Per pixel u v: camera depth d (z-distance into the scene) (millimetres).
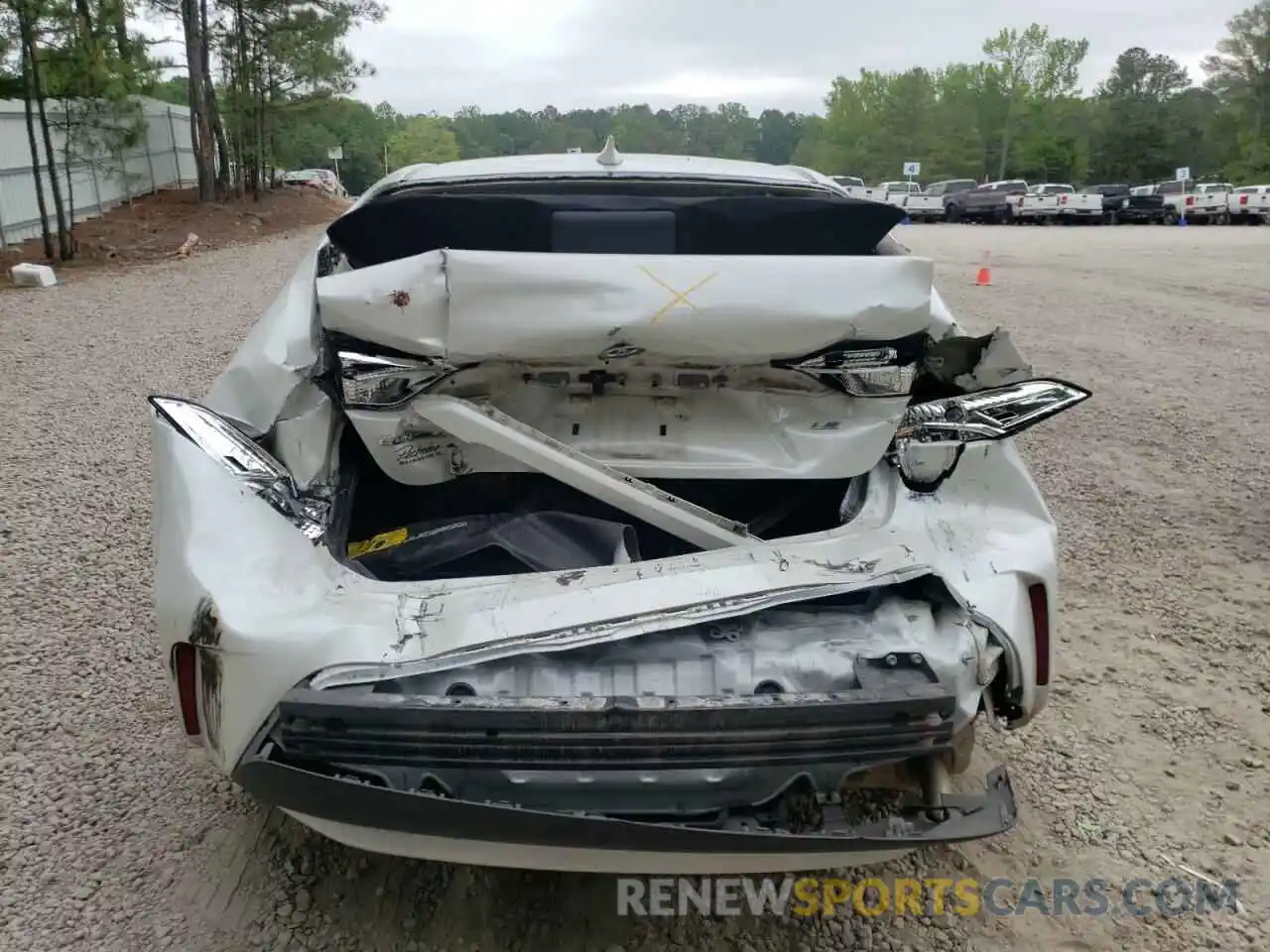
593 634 2027
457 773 1911
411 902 2529
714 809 2002
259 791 1955
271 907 2492
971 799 2102
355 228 2838
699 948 2428
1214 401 7430
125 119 17094
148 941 2375
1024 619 2285
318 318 2596
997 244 23203
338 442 2555
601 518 2738
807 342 2342
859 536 2375
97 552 4398
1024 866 2713
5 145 16266
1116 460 6012
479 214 2809
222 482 2287
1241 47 73312
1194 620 4020
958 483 2475
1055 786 3012
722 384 2508
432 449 2498
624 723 1880
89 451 5773
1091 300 12609
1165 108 78125
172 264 15469
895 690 1948
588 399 2555
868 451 2475
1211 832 2842
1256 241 24000
